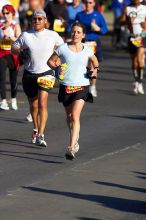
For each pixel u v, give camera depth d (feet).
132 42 119.55
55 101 110.22
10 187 62.75
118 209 57.31
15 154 75.46
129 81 137.18
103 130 89.30
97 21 112.88
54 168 69.82
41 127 78.43
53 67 72.69
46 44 78.59
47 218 54.49
